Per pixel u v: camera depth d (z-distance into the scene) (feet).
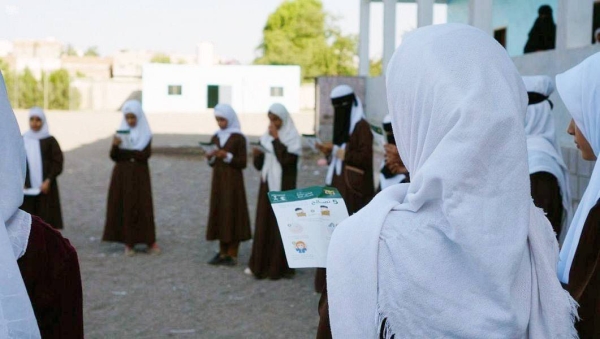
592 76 7.93
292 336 18.06
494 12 48.16
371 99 51.70
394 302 4.74
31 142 25.68
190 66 142.61
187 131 89.25
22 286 5.09
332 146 21.95
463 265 4.67
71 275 5.88
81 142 72.23
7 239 5.13
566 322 4.76
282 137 23.44
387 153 16.88
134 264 25.59
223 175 24.86
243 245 29.04
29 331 5.06
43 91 137.08
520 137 4.62
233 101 145.69
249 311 20.17
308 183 46.37
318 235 5.65
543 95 12.32
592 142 8.02
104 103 144.05
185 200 39.78
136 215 26.61
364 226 5.01
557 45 21.29
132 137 26.40
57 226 26.16
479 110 4.60
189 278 23.72
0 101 5.41
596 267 5.69
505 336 4.55
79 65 168.14
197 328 18.70
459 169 4.55
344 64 203.72
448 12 56.13
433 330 4.64
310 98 160.76
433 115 4.78
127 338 17.88
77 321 5.94
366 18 55.88
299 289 22.41
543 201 11.02
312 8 201.57
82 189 43.21
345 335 4.85
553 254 5.22
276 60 200.85
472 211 4.52
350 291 4.90
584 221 6.72
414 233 4.83
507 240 4.52
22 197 5.57
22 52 160.97
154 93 141.49
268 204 23.49
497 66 4.83
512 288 4.69
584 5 20.49
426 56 4.91
